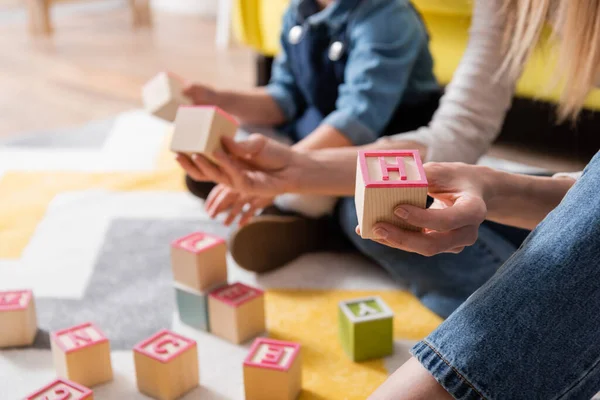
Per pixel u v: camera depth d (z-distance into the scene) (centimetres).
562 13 88
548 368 55
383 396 59
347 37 134
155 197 154
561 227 57
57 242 136
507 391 56
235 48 284
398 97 128
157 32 307
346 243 132
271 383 91
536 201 77
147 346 96
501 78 103
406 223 65
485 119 104
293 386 93
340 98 130
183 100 124
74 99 226
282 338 108
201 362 102
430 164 75
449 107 106
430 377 58
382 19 129
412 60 130
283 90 147
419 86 141
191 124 92
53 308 115
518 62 93
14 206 150
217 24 321
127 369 101
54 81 245
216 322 108
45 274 125
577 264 55
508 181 76
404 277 117
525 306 56
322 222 129
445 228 64
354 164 96
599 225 55
